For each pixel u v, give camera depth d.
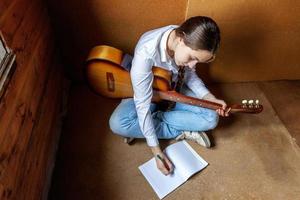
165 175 1.35
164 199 1.28
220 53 1.70
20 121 1.01
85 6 1.48
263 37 1.63
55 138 1.44
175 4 1.47
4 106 0.89
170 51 1.15
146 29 1.58
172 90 1.33
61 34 1.60
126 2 1.46
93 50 1.38
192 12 1.50
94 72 1.39
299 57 1.76
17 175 0.95
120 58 1.35
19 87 1.03
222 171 1.39
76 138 1.53
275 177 1.37
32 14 1.28
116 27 1.57
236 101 1.75
